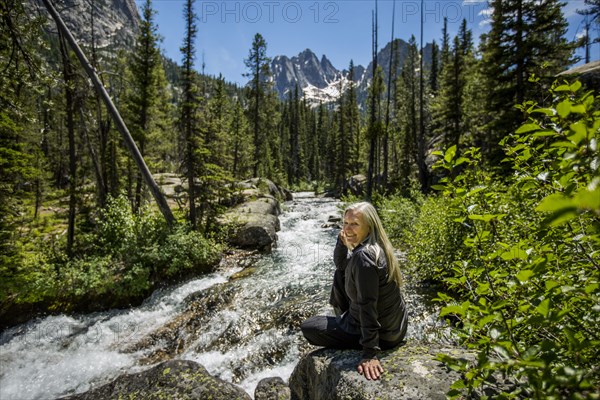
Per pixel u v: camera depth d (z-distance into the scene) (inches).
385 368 91.7
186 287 373.7
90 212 573.6
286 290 339.9
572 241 68.9
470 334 66.7
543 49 529.3
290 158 2780.5
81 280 349.1
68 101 497.0
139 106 779.4
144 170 465.4
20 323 309.9
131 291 348.5
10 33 347.6
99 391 149.3
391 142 1520.7
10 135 427.8
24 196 455.8
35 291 336.2
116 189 750.5
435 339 192.7
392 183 1138.7
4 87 353.7
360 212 100.8
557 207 21.1
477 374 55.9
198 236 459.2
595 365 58.9
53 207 917.8
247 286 356.8
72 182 503.5
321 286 344.5
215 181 596.4
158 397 139.0
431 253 284.7
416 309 253.8
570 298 58.9
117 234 421.7
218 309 310.2
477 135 877.2
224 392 141.6
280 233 684.1
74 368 241.8
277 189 1330.0
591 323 59.9
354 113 2108.8
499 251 61.8
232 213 650.8
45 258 409.1
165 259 394.0
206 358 237.6
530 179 69.1
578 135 39.4
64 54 478.3
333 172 2385.6
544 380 40.3
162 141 1045.2
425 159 1018.7
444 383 81.2
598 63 566.3
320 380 101.0
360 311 94.0
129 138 455.8
